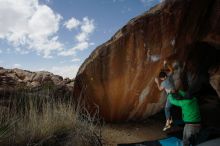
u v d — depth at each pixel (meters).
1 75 9.37
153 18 6.09
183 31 6.41
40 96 6.35
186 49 6.71
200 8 6.30
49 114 5.20
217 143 4.73
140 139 5.68
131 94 6.47
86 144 4.84
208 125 6.21
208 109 7.06
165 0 6.14
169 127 5.94
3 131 4.50
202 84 7.57
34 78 9.73
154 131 6.18
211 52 7.29
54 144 4.69
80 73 6.37
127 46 6.16
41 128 4.83
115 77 6.27
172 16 6.16
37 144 4.48
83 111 6.39
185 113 4.76
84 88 6.38
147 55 6.26
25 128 4.76
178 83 6.27
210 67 7.43
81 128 5.12
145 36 6.14
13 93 6.55
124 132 5.99
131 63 6.24
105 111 6.48
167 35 6.25
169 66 6.55
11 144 4.44
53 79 9.84
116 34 6.31
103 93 6.36
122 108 6.53
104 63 6.26
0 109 5.21
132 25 6.10
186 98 4.74
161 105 7.06
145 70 6.33
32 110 5.24
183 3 6.11
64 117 5.30
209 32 6.72
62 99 6.59
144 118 6.93
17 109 5.61
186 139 4.74
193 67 7.09
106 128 6.09
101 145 4.98
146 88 6.54
